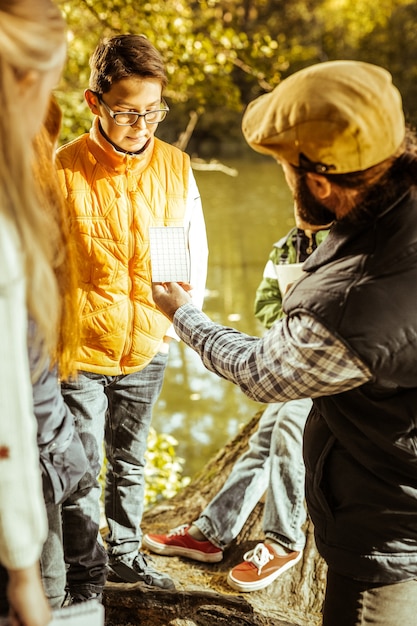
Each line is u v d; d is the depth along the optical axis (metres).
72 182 2.32
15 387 1.23
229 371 1.81
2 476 1.24
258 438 2.87
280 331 1.71
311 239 2.84
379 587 1.82
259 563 2.64
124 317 2.36
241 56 6.98
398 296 1.58
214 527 2.78
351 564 1.81
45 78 1.29
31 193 1.27
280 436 2.74
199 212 2.53
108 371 2.37
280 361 1.69
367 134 1.54
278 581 2.66
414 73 23.92
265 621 2.43
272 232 14.88
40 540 1.29
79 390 2.33
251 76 7.28
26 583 1.30
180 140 7.46
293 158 1.63
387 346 1.59
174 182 2.44
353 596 1.84
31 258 1.27
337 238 1.67
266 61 7.17
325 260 1.68
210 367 1.89
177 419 7.68
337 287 1.62
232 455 3.45
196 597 2.48
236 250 13.69
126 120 2.26
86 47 7.37
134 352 2.39
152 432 5.44
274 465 2.74
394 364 1.60
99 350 2.35
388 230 1.62
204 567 2.77
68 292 1.67
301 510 2.71
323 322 1.60
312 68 1.64
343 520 1.82
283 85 1.65
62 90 6.73
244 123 1.72
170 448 5.36
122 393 2.47
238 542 2.88
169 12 6.53
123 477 2.56
